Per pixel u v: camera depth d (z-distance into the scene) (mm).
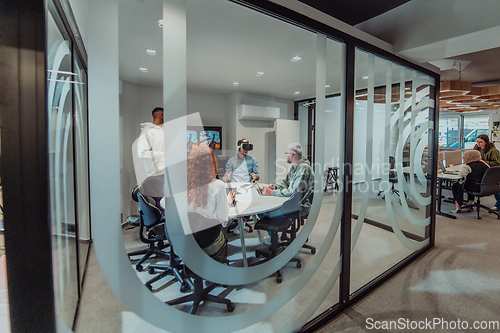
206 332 1085
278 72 1337
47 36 714
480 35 1683
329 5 2023
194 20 1014
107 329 848
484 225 3408
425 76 2549
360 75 1838
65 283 789
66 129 775
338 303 1703
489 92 4566
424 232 2650
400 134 2270
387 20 2102
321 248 1576
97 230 802
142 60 868
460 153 5238
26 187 698
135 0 845
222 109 1120
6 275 697
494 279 2051
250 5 1160
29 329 730
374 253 2053
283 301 1380
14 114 678
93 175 783
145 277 908
